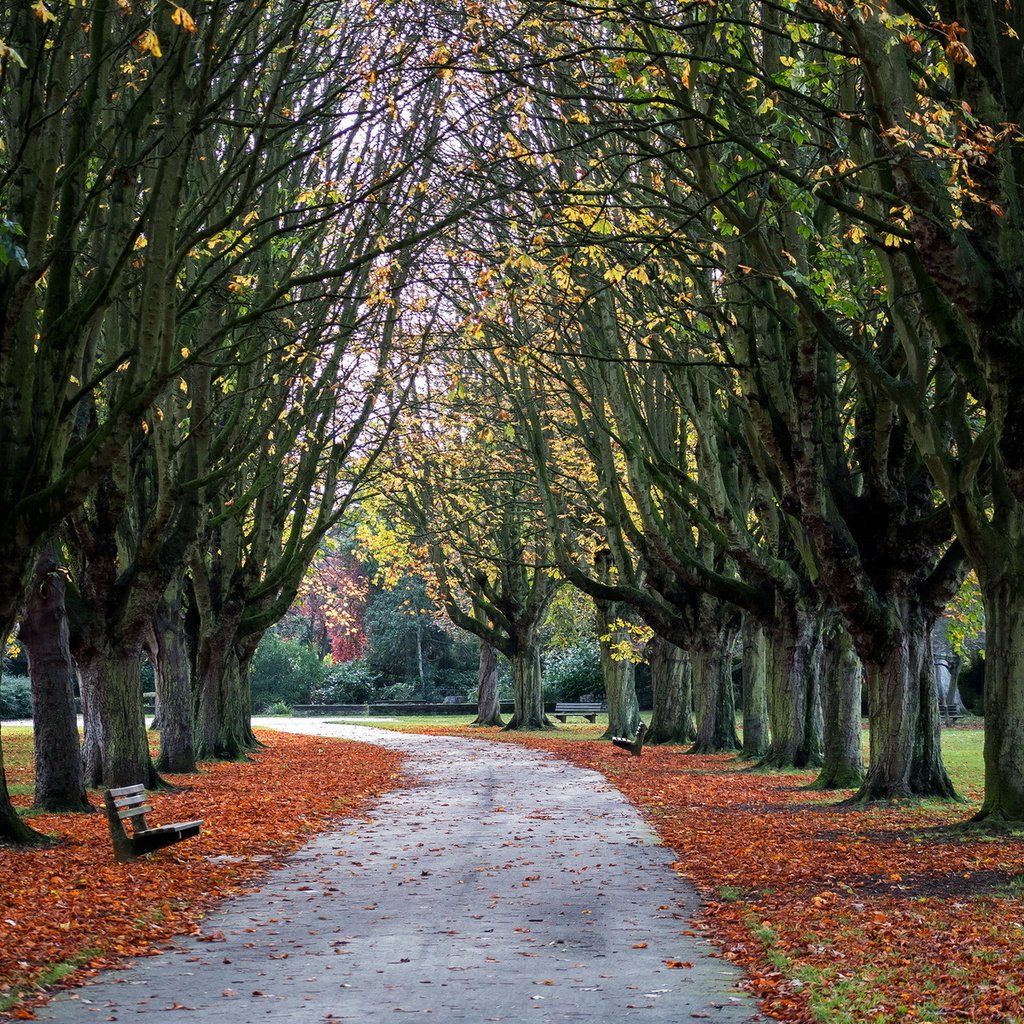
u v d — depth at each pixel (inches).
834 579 706.8
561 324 833.5
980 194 443.8
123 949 339.6
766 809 732.0
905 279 570.9
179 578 1047.6
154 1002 284.5
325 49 786.2
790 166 598.5
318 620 3636.8
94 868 471.8
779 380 701.9
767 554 998.4
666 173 748.0
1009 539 577.3
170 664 1045.2
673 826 644.1
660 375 1114.7
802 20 473.1
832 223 737.6
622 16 531.8
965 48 418.3
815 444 677.9
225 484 1100.5
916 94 503.2
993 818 574.6
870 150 550.6
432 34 679.7
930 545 723.4
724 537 984.3
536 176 753.0
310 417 1132.5
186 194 728.3
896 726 738.2
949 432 702.5
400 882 467.5
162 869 479.8
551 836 606.5
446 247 850.8
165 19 516.1
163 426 759.7
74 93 529.0
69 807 708.7
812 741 1042.7
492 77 692.7
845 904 395.9
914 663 738.2
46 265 480.1
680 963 324.8
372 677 3068.4
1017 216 449.1
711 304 697.6
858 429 713.6
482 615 2187.5
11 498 505.4
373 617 3134.8
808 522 694.5
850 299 633.6
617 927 377.4
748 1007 278.8
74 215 523.5
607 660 1688.0
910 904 392.5
